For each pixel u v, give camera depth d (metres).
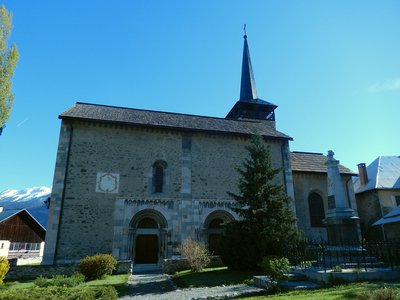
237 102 29.14
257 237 13.66
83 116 18.52
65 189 17.25
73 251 16.31
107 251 16.84
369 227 25.52
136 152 19.17
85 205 17.28
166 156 19.70
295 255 11.87
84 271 13.32
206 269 15.11
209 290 10.18
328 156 13.63
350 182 23.55
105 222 17.31
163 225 18.19
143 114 21.48
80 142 18.36
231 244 14.29
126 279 13.36
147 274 15.53
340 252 11.09
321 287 8.63
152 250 18.09
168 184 19.17
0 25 17.11
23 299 6.81
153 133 19.92
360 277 8.94
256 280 10.52
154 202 18.41
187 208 18.81
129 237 17.38
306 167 23.70
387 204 24.95
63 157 17.64
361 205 26.88
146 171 18.98
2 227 28.94
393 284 7.89
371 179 26.97
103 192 17.81
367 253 11.38
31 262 30.89
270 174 15.16
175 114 22.98
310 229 21.97
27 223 31.98
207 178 19.98
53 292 8.34
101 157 18.44
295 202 22.39
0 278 11.48
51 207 16.55
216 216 19.31
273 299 7.18
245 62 33.81
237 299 8.04
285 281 9.66
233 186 20.23
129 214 17.75
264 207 14.09
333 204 12.68
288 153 22.08
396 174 26.86
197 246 15.43
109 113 20.17
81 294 8.05
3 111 16.42
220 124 22.66
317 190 23.34
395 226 19.17
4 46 16.98
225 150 21.00
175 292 10.29
